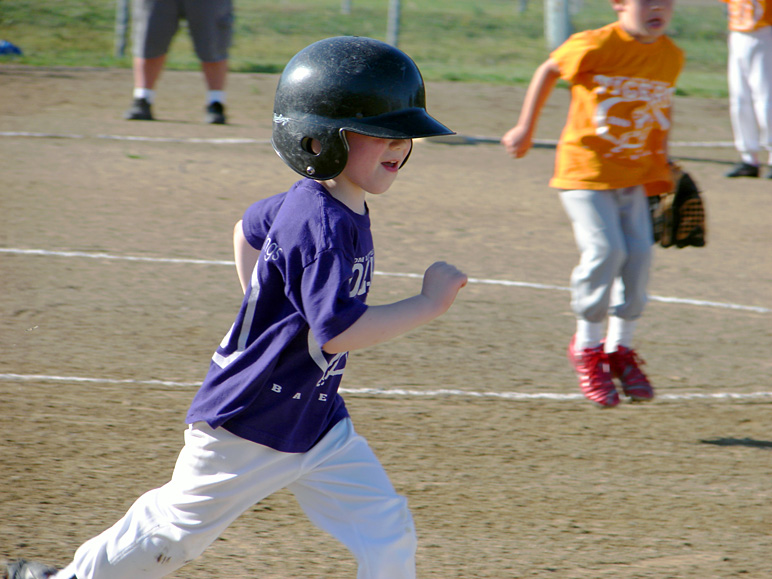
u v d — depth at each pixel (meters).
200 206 34.72
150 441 17.33
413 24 95.00
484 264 29.72
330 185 10.66
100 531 14.13
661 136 19.52
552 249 31.73
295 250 9.91
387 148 10.45
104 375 20.30
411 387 20.50
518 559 13.83
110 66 66.06
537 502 15.69
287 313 10.17
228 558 13.63
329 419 11.01
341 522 10.89
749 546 14.41
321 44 10.55
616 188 18.91
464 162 44.72
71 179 37.44
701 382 21.44
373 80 10.26
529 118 20.34
